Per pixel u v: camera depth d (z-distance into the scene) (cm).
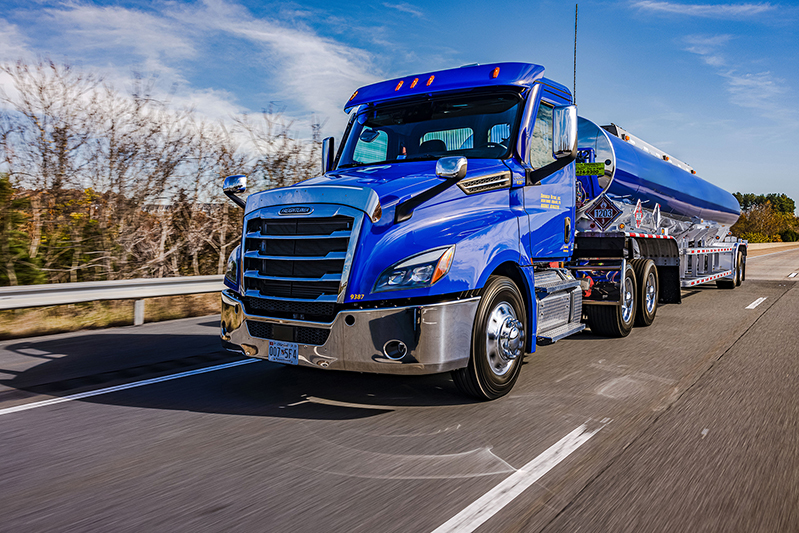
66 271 1042
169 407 460
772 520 274
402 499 296
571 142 514
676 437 388
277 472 332
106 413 445
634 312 811
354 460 350
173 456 357
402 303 416
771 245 7769
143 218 1108
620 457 352
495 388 470
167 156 1077
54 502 294
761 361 629
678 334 802
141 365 605
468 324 438
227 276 498
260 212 466
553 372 577
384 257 415
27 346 702
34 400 478
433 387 518
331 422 423
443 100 580
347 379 548
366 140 606
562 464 342
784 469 334
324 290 427
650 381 542
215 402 474
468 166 500
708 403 470
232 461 348
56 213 1012
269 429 407
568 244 625
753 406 461
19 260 997
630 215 842
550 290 559
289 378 552
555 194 595
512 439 385
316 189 443
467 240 445
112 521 274
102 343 721
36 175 971
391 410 452
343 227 423
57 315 874
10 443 379
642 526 268
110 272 1062
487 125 553
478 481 318
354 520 274
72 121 982
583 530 264
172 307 1013
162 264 1138
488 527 266
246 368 593
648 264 853
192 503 292
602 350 688
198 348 691
